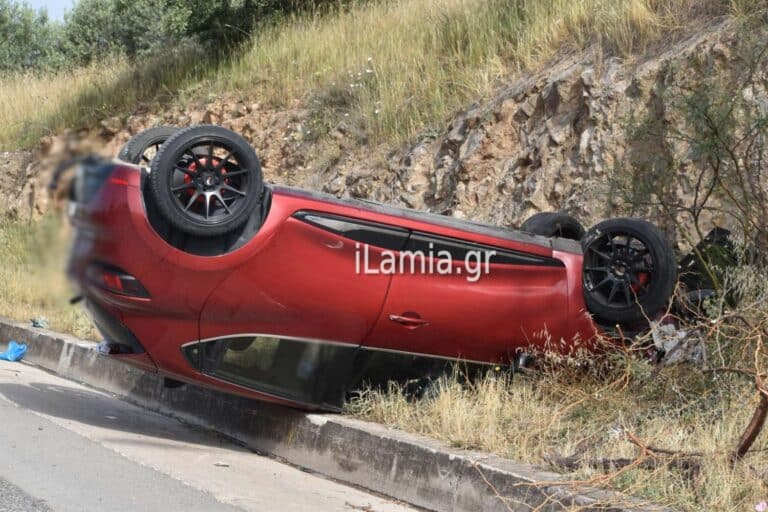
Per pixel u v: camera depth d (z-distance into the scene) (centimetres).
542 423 649
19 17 3384
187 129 641
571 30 1170
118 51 2777
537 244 741
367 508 580
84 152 630
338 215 674
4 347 1169
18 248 1473
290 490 612
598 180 900
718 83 843
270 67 1669
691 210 783
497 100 1152
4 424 724
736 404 622
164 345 675
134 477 600
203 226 640
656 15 1049
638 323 746
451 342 721
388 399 709
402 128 1291
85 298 664
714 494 504
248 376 680
